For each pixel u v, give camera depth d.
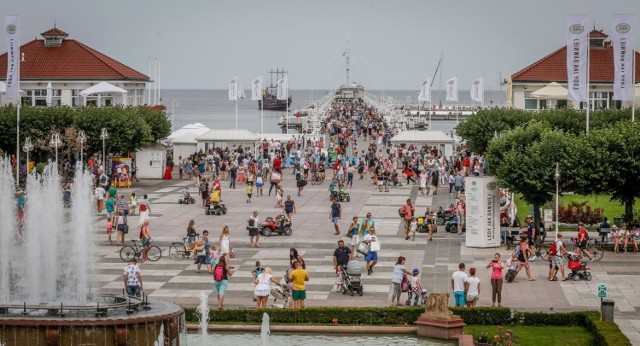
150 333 49.62
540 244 82.12
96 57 171.50
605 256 79.62
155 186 127.06
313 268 75.38
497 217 83.88
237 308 60.31
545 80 171.88
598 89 170.75
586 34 98.19
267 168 135.75
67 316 49.69
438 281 70.81
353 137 181.50
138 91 177.25
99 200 104.50
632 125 87.56
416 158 136.62
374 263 73.19
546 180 84.12
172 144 159.12
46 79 168.25
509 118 144.12
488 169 93.44
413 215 88.94
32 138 129.62
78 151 131.25
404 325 57.75
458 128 150.00
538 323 58.03
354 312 58.38
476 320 58.38
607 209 101.62
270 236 89.94
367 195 119.50
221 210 103.06
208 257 73.94
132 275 61.75
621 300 64.88
